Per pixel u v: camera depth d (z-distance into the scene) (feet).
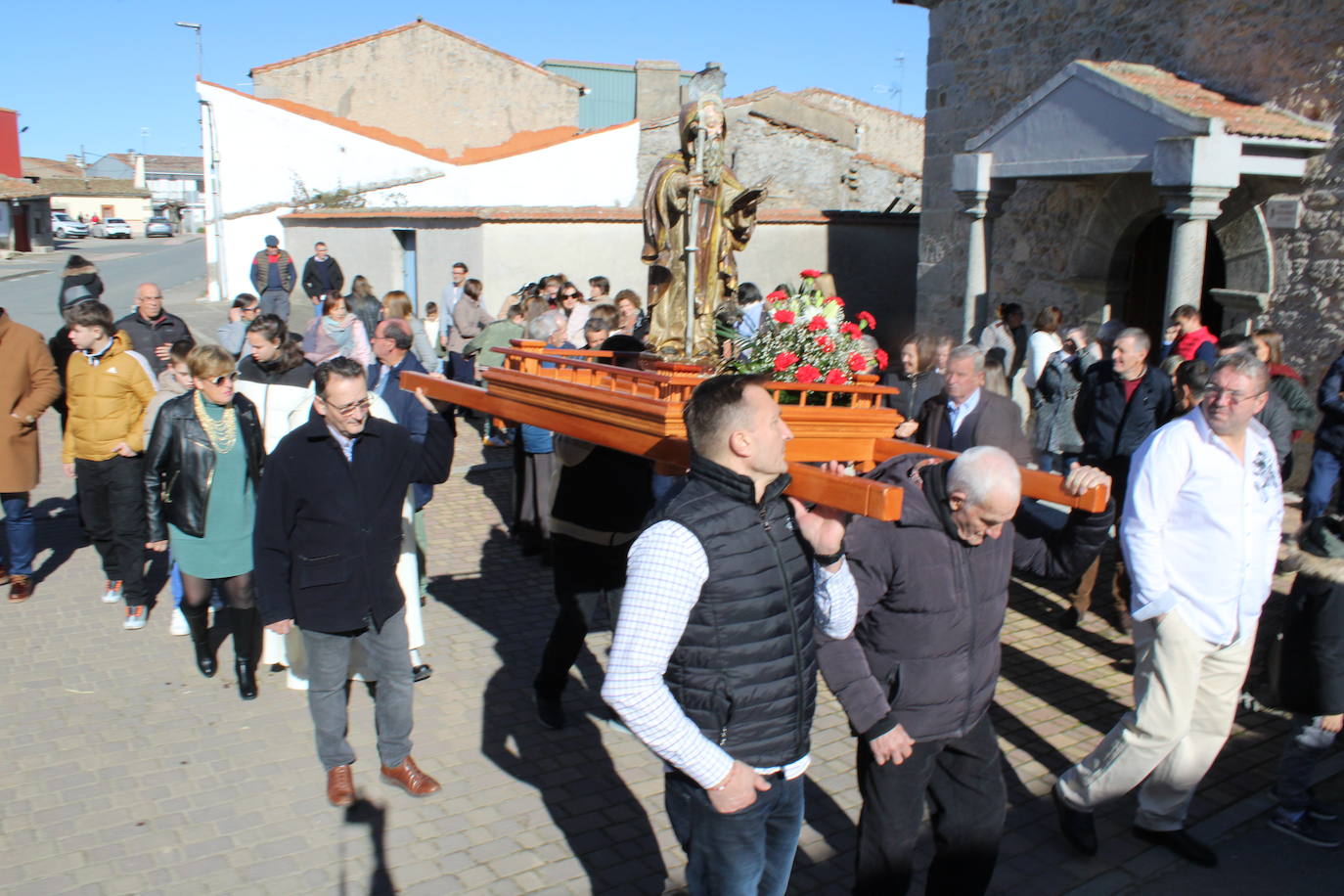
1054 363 27.37
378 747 14.71
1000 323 34.71
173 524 16.85
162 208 278.46
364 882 12.47
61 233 213.46
